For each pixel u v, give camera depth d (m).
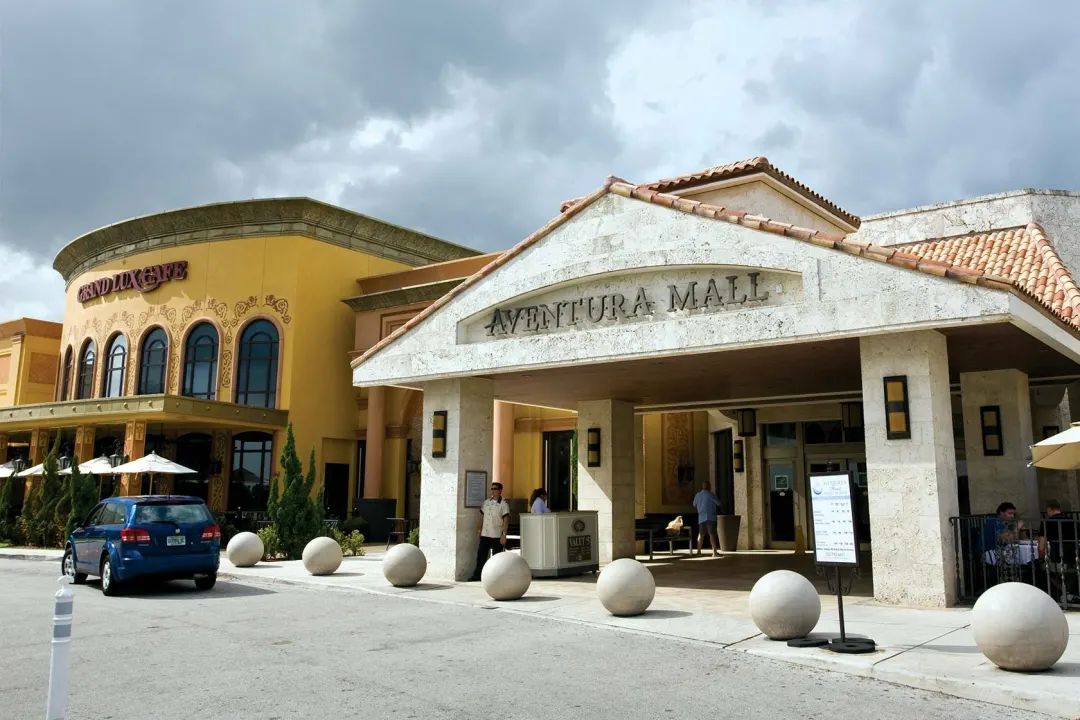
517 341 14.55
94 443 31.17
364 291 33.31
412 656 8.80
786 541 24.00
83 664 8.46
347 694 7.21
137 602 13.20
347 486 32.38
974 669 7.64
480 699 7.04
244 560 18.69
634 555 20.33
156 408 25.64
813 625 9.23
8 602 13.18
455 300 15.60
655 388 18.50
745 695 7.16
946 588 10.95
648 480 28.31
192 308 32.47
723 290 12.55
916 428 11.30
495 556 13.23
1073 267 18.42
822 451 23.58
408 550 14.77
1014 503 14.30
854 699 7.05
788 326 11.73
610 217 13.78
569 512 16.67
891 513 11.39
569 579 16.05
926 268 10.73
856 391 19.39
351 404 32.75
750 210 17.16
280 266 31.66
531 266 14.63
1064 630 7.54
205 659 8.68
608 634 10.04
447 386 16.19
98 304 35.50
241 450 31.06
